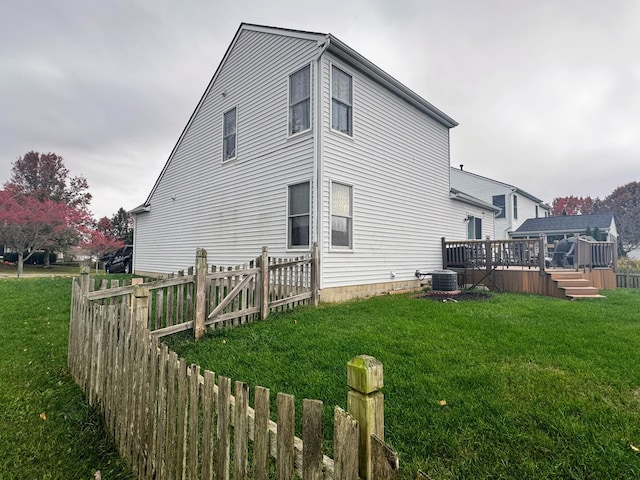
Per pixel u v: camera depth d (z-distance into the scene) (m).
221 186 10.62
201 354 4.10
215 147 10.96
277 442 1.30
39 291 8.95
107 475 2.24
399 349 4.00
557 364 3.48
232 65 10.44
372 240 9.02
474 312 6.16
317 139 7.69
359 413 1.13
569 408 2.57
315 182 7.68
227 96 10.57
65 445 2.53
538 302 7.45
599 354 3.77
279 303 6.23
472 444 2.19
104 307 2.96
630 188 41.03
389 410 2.61
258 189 9.27
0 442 2.51
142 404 2.20
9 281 11.50
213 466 1.67
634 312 6.27
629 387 2.94
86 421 2.83
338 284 7.93
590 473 1.92
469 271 10.78
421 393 2.87
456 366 3.45
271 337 4.65
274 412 2.70
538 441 2.19
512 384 3.01
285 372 3.45
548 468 1.95
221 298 5.20
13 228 16.81
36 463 2.33
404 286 10.06
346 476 1.08
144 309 3.70
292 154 8.30
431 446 2.19
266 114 9.14
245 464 1.42
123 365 2.52
